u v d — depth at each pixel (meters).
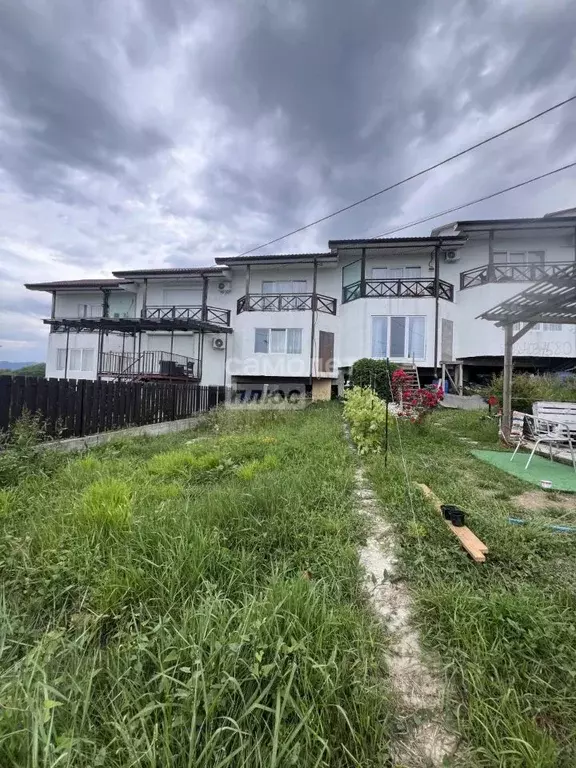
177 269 17.61
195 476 4.38
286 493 3.38
